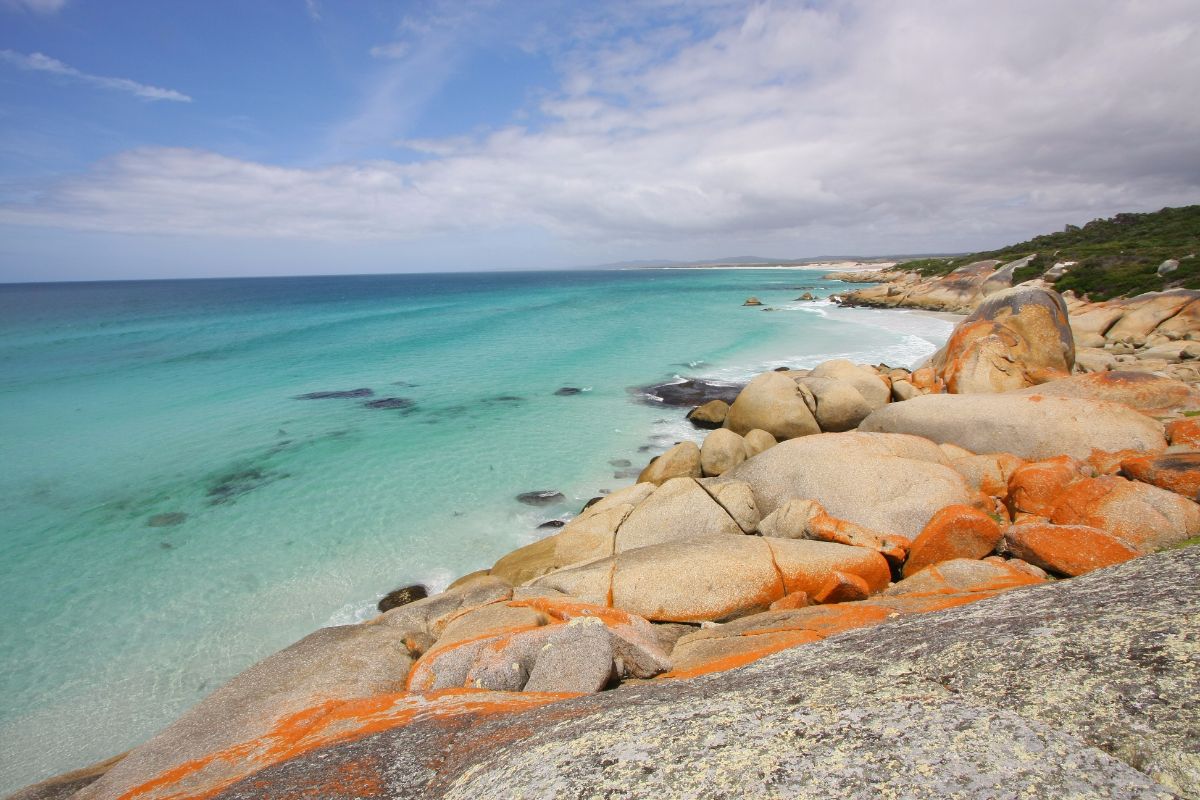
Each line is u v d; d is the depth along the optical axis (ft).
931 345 135.64
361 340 159.74
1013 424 46.70
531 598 31.09
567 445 76.33
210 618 44.01
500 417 88.89
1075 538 30.91
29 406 95.81
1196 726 7.48
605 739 10.53
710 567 33.65
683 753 9.39
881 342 141.79
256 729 21.35
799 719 9.76
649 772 9.02
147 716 35.55
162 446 77.56
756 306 248.32
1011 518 39.32
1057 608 11.88
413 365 126.41
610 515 45.88
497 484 65.05
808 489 42.93
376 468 69.82
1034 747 7.93
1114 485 34.53
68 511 60.13
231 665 39.52
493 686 22.71
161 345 153.07
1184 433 41.68
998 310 72.59
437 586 47.19
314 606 45.21
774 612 29.22
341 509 59.93
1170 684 8.38
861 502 40.73
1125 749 7.60
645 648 24.11
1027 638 10.70
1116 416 44.80
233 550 52.75
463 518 57.62
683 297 312.91
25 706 36.22
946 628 12.76
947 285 222.07
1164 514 32.04
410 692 23.07
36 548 53.42
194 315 231.71
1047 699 8.87
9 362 130.21
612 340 155.33
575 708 14.06
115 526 57.16
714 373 113.80
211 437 81.00
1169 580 11.53
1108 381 53.57
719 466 58.03
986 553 35.04
